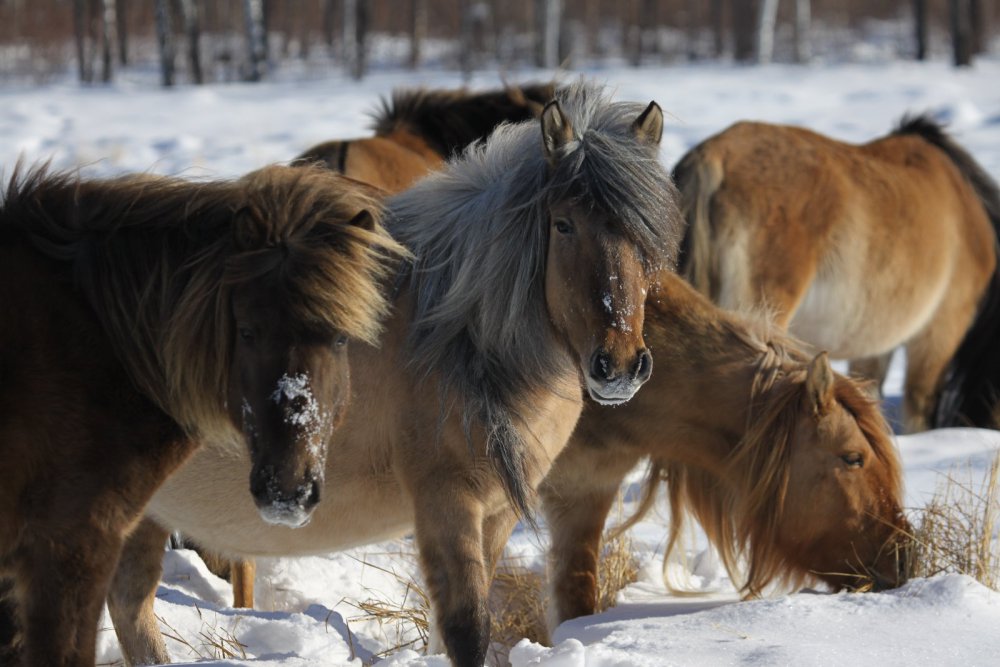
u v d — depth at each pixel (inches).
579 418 310.3
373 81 1934.1
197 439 224.1
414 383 251.1
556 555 323.3
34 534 200.2
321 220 213.5
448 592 244.5
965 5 1945.1
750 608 265.9
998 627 250.4
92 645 206.4
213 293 213.2
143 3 2893.7
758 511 319.0
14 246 214.1
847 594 274.4
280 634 285.0
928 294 520.7
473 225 256.5
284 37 2655.0
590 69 2116.1
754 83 1651.1
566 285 241.9
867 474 313.0
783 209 470.6
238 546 275.4
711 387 315.3
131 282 216.7
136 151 1052.5
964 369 557.3
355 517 267.1
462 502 249.0
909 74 1795.0
